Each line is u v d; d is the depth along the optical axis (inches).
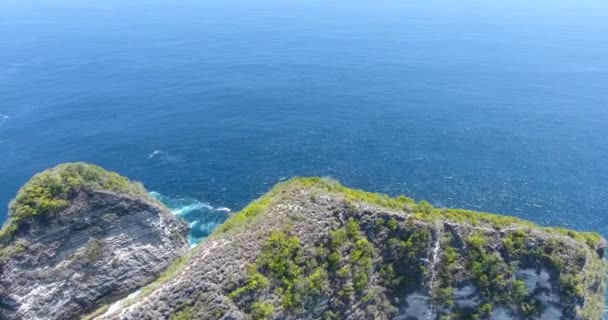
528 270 2075.5
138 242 2623.0
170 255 2773.1
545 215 3772.1
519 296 2070.6
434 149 4874.5
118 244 2544.3
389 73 7760.8
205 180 4183.1
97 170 2564.0
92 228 2460.6
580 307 2064.5
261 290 1815.9
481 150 4869.6
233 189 4052.7
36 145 4793.3
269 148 4847.4
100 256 2482.8
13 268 2222.0
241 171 4360.2
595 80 7603.4
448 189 4111.7
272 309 1807.3
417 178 4286.4
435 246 2100.1
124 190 2596.0
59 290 2353.6
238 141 5000.0
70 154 4613.7
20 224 2276.1
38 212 2306.8
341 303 1990.7
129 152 4680.1
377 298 2074.3
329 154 4734.3
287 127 5403.5
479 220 2188.7
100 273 2486.5
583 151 4877.0
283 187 2283.5
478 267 2082.9
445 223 2149.4
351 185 4168.3
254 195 3971.5
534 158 4704.7
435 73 7829.7
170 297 1755.7
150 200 2758.4
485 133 5310.0
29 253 2268.7
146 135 5098.4
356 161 4596.5
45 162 4441.4
